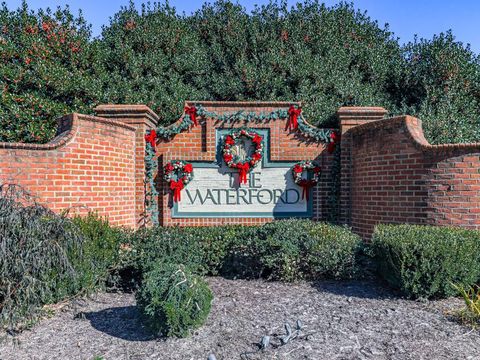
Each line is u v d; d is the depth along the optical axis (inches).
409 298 208.7
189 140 347.9
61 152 270.8
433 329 168.6
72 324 180.7
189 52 501.7
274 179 348.5
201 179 346.6
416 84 485.1
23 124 371.2
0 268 163.5
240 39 509.7
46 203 263.3
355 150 330.6
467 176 251.3
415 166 273.1
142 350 151.4
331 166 347.9
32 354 150.3
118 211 313.7
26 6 440.8
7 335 168.6
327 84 464.1
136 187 339.0
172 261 232.1
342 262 239.3
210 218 345.7
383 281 237.3
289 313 188.2
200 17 545.0
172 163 343.9
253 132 345.7
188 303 159.2
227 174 346.9
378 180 301.6
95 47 454.3
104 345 157.1
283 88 463.5
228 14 530.9
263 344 147.6
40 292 185.8
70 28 450.6
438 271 199.0
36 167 261.3
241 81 469.1
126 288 235.5
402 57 514.3
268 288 231.8
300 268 247.0
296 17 524.4
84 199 284.2
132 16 510.6
